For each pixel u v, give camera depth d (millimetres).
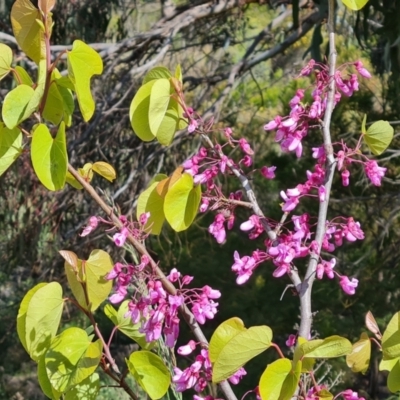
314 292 6805
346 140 6895
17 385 9391
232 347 1363
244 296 7086
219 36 8477
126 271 1676
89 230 1616
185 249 7426
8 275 7926
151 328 1547
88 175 1768
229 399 1603
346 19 8109
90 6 7859
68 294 7488
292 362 1375
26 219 7273
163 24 7410
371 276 6941
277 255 1641
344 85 1799
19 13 1546
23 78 1580
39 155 1453
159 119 1677
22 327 1647
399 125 7137
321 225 1683
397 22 5766
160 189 1705
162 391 1584
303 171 7246
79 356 1591
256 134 8016
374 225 7438
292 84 8125
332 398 1473
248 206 1725
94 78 7223
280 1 7398
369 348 1592
